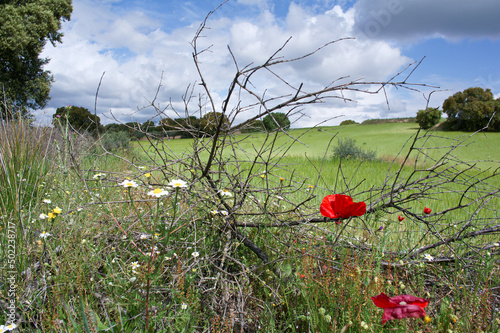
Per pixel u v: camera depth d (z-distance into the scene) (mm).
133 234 2338
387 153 22266
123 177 2412
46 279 1849
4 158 3428
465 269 2443
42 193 2980
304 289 1729
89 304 1632
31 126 4473
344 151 17969
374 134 43656
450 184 6953
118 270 2016
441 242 2576
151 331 1496
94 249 2070
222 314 1819
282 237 2578
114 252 2223
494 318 1765
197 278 2119
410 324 1721
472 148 21344
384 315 1162
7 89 22078
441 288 2205
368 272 1882
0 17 22047
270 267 2219
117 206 2711
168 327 1558
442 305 1752
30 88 24938
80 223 2373
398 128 49969
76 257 1812
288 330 1783
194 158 2266
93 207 2629
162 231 1452
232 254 2453
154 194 1416
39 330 1532
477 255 2482
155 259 1701
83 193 2945
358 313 1532
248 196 2504
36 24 23578
